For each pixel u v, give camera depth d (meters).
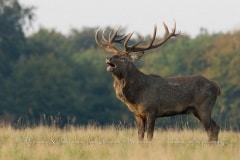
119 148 56.22
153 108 64.00
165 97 64.38
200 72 199.25
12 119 172.75
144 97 63.97
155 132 71.94
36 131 69.88
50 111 185.50
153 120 64.00
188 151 54.56
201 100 65.00
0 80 196.50
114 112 185.88
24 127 78.19
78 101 187.62
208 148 55.66
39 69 194.75
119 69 63.47
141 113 64.19
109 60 63.38
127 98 64.12
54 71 194.00
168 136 67.00
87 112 187.38
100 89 199.50
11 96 187.88
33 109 184.12
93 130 70.25
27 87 190.12
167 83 64.56
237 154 53.06
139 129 64.56
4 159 53.56
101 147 57.38
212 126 65.12
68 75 196.12
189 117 89.00
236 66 186.50
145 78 64.19
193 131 72.12
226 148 57.22
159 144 58.38
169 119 89.88
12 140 62.59
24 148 56.81
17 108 185.38
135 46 64.62
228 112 145.62
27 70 195.12
